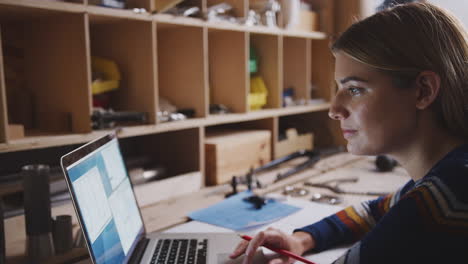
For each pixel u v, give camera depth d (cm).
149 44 138
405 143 70
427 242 57
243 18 168
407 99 67
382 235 62
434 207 57
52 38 125
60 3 111
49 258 90
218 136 177
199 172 153
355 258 64
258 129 202
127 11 127
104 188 82
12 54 133
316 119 241
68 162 68
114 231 81
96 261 68
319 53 235
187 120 150
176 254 90
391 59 66
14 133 110
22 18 125
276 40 194
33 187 91
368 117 70
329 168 179
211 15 155
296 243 92
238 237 101
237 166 171
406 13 68
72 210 115
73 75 122
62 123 127
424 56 65
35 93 133
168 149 168
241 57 176
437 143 68
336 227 100
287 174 164
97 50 153
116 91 150
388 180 158
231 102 182
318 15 226
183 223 118
